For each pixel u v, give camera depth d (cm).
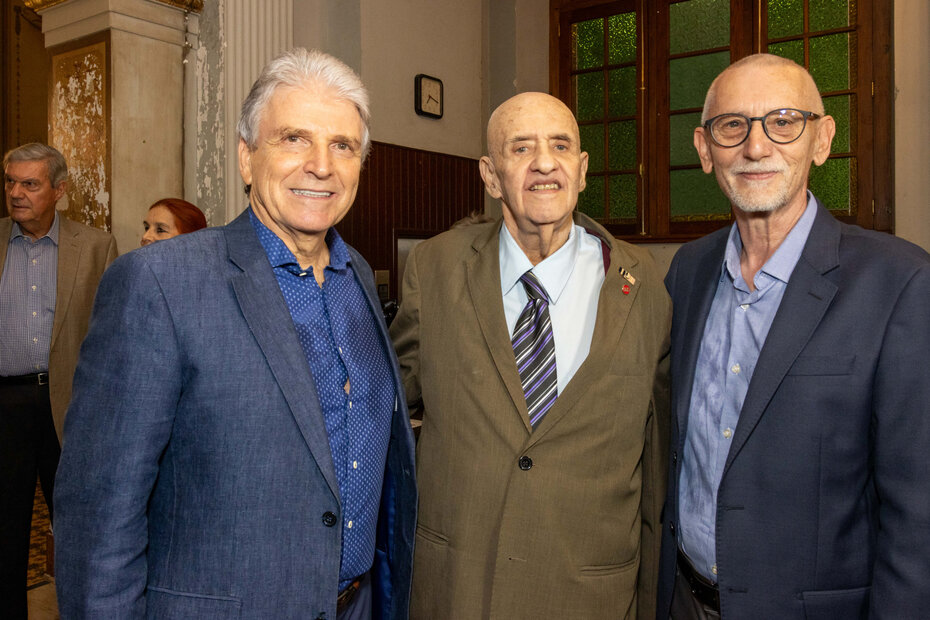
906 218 367
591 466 123
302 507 99
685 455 130
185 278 97
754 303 123
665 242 465
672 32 454
